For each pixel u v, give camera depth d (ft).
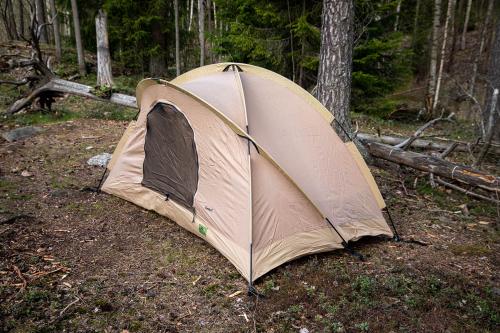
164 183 14.92
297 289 11.02
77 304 10.16
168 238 13.76
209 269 11.99
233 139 12.34
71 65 46.75
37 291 10.36
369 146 21.20
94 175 19.39
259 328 9.59
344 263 12.51
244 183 11.93
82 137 25.23
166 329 9.46
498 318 10.03
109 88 29.35
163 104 14.42
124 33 44.39
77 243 13.17
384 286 11.22
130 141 16.40
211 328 9.57
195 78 16.10
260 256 11.59
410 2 50.80
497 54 28.25
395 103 36.29
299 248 12.28
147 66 48.75
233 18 33.99
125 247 13.08
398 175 20.56
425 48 56.44
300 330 9.53
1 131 25.21
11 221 14.15
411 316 10.09
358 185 13.91
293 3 30.73
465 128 34.88
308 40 30.48
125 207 16.08
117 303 10.31
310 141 13.52
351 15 19.80
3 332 9.00
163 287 11.05
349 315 10.03
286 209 12.13
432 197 18.28
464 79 58.23
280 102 13.97
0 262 11.66
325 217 12.54
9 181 17.94
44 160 20.93
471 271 12.34
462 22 71.41
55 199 16.42
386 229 14.01
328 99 20.39
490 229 15.37
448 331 9.62
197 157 13.33
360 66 31.71
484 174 17.02
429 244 13.94
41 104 30.04
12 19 60.34
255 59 32.89
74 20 42.88
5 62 41.78
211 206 12.89
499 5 35.22
